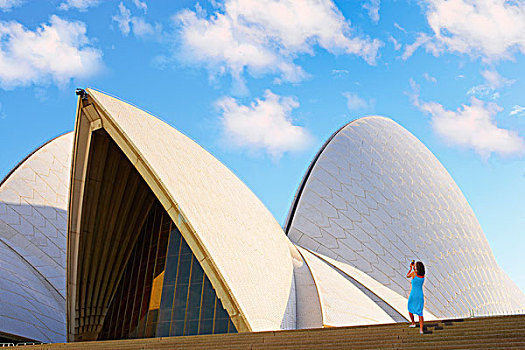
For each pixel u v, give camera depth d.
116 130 15.60
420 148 38.28
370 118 37.38
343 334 9.02
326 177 29.33
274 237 21.42
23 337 16.52
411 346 7.85
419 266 9.08
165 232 18.52
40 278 21.11
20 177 25.39
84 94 15.65
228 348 8.79
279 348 8.50
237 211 19.17
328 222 27.25
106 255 18.42
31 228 23.36
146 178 15.55
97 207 17.62
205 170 19.22
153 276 17.94
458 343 7.70
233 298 14.52
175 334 16.53
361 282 23.42
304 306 19.09
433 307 27.09
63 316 19.66
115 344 10.10
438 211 33.34
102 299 18.44
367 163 31.83
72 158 16.48
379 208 29.48
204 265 14.91
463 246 33.47
